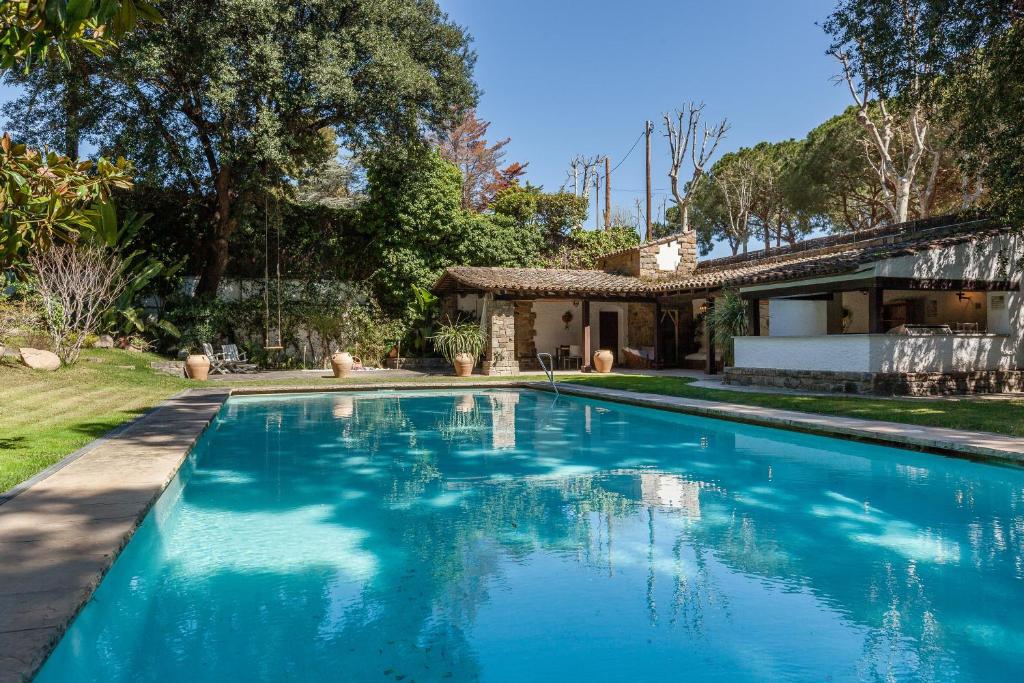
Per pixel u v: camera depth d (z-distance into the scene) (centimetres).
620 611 309
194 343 1766
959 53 923
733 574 360
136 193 1814
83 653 263
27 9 357
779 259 1820
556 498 527
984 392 1140
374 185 2070
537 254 2441
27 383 1092
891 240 1439
